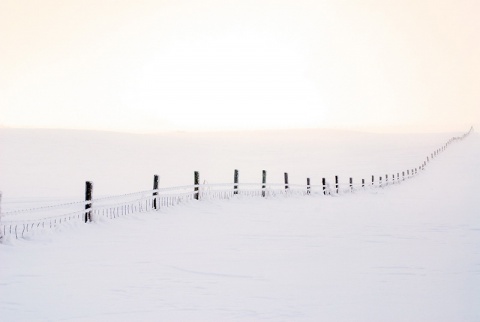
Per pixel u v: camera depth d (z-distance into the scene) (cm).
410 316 707
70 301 792
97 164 5044
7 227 1509
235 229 1669
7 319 695
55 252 1204
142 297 823
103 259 1138
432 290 870
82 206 2159
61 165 4753
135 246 1309
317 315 718
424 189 3681
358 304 779
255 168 5600
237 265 1094
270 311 742
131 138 8688
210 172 4888
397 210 2345
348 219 1992
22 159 5009
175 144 8325
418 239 1485
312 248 1323
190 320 696
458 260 1153
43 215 1872
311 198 3017
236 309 754
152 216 1872
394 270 1045
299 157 7162
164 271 1026
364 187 3922
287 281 944
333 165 6128
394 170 5553
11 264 1066
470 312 725
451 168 5528
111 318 704
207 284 918
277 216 2058
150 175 4356
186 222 1784
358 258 1180
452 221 1919
